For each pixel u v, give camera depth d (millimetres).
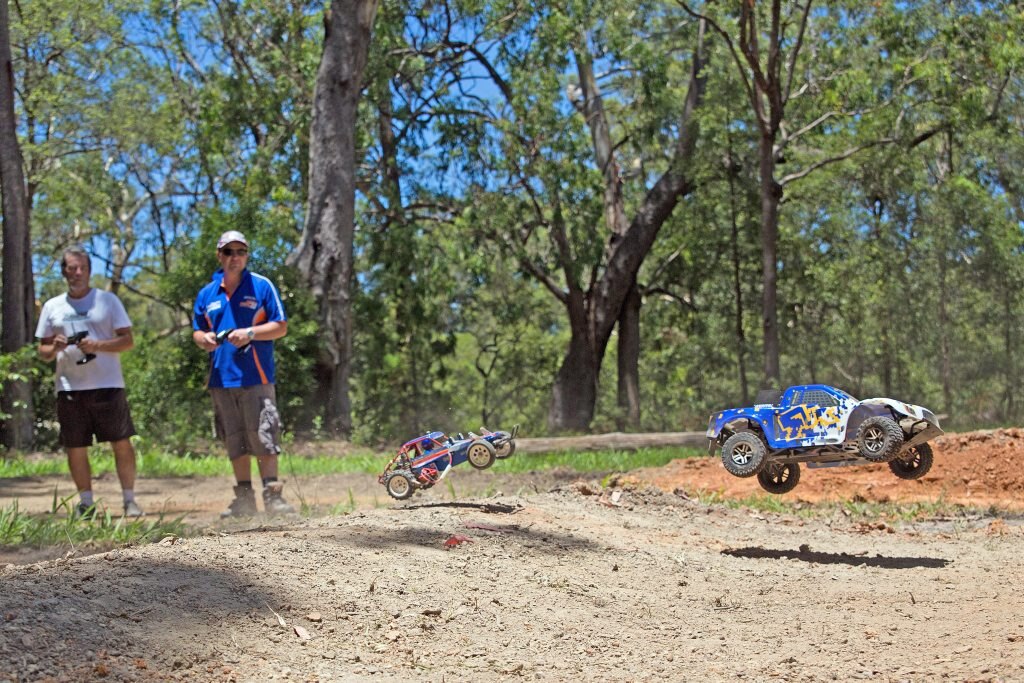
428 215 33781
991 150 33188
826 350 36094
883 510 9781
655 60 31594
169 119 35500
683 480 11719
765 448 5980
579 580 5375
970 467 11305
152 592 3996
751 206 31734
